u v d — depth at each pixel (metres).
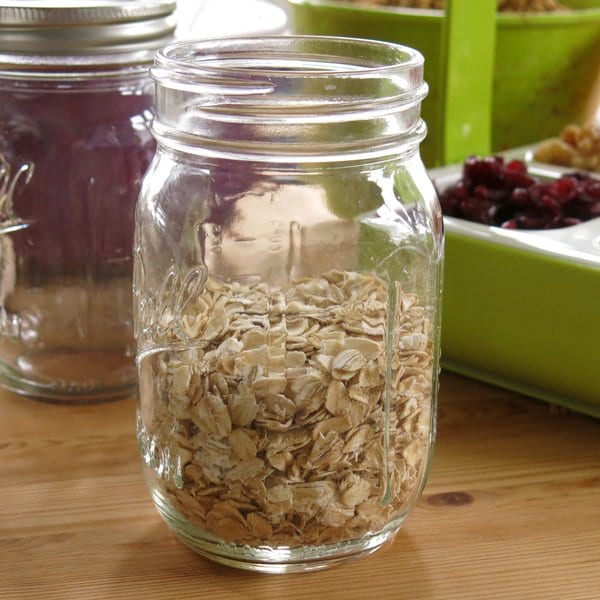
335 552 0.44
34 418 0.53
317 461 0.43
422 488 0.46
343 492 0.44
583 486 0.49
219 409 0.43
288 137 0.42
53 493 0.48
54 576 0.45
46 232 0.52
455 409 0.54
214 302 0.45
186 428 0.44
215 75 0.41
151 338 0.45
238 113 0.41
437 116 0.66
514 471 0.50
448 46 0.60
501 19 0.65
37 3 0.50
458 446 0.51
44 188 0.52
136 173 0.52
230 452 0.43
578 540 0.46
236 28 0.74
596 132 0.62
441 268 0.46
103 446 0.51
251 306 0.45
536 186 0.56
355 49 0.45
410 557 0.46
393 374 0.44
